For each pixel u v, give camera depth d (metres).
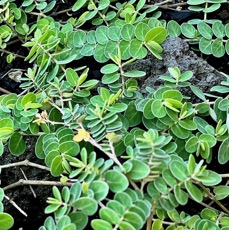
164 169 0.19
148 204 0.17
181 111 0.22
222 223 0.21
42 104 0.25
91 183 0.18
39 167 0.24
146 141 0.19
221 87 0.24
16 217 0.25
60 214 0.18
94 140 0.21
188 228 0.20
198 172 0.19
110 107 0.22
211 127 0.23
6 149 0.26
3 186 0.25
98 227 0.17
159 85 0.26
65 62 0.26
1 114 0.25
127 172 0.18
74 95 0.25
